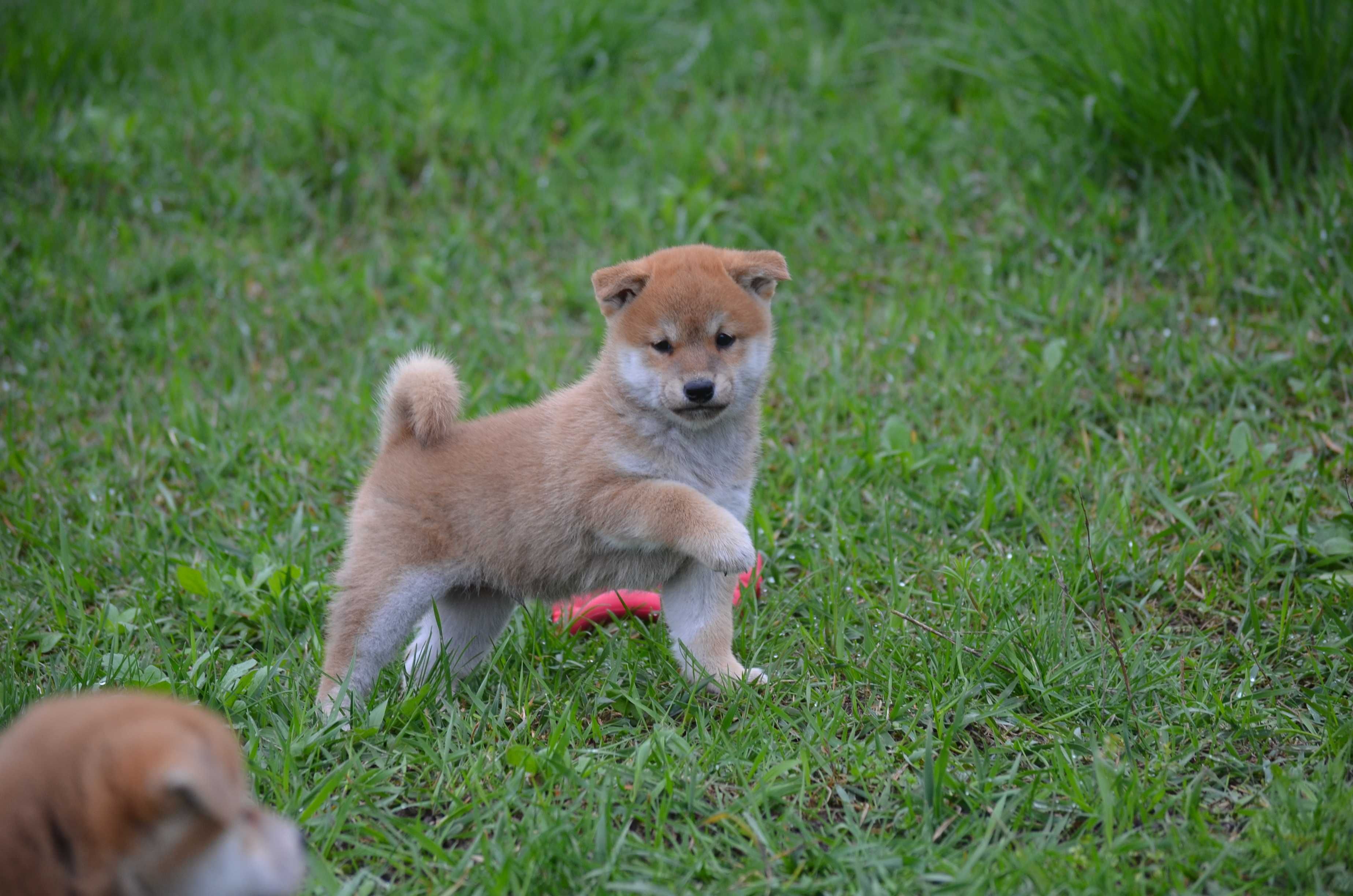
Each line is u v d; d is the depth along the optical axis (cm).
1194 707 518
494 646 601
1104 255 902
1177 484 701
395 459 573
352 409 813
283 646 602
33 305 916
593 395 580
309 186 1049
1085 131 959
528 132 1076
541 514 556
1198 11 916
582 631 619
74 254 964
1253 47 903
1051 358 795
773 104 1111
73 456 773
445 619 590
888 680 539
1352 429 715
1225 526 654
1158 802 455
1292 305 810
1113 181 947
